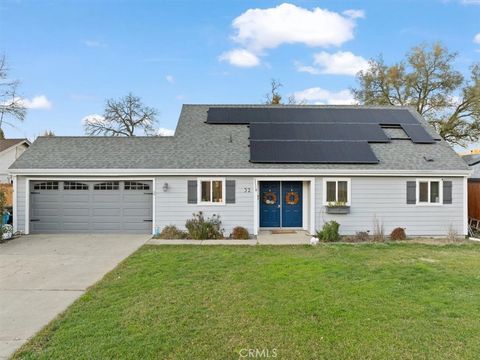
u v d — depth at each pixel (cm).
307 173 1339
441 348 440
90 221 1390
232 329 494
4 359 416
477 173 2164
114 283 720
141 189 1388
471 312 557
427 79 2919
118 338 464
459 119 2808
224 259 940
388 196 1365
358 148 1417
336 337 470
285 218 1500
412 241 1262
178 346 443
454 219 1371
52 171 1341
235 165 1351
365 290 666
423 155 1429
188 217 1362
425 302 602
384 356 421
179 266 860
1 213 1266
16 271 830
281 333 482
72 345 446
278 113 1700
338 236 1293
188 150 1453
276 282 718
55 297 645
